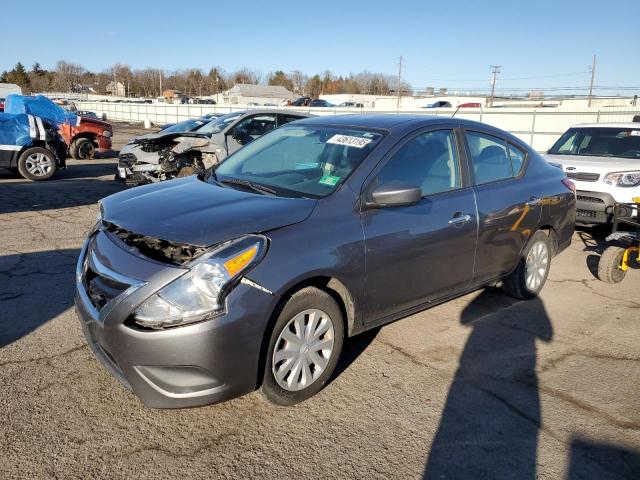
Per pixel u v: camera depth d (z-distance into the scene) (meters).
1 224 7.30
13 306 4.36
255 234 2.82
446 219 3.80
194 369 2.62
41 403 3.01
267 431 2.88
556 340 4.17
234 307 2.64
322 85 111.75
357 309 3.30
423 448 2.79
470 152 4.23
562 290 5.42
